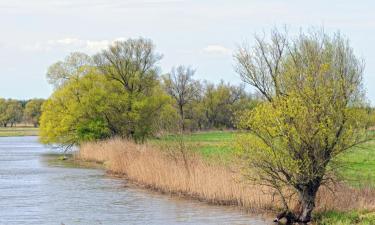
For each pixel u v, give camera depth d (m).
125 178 49.97
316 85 27.47
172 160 42.28
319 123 26.30
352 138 27.23
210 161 39.44
